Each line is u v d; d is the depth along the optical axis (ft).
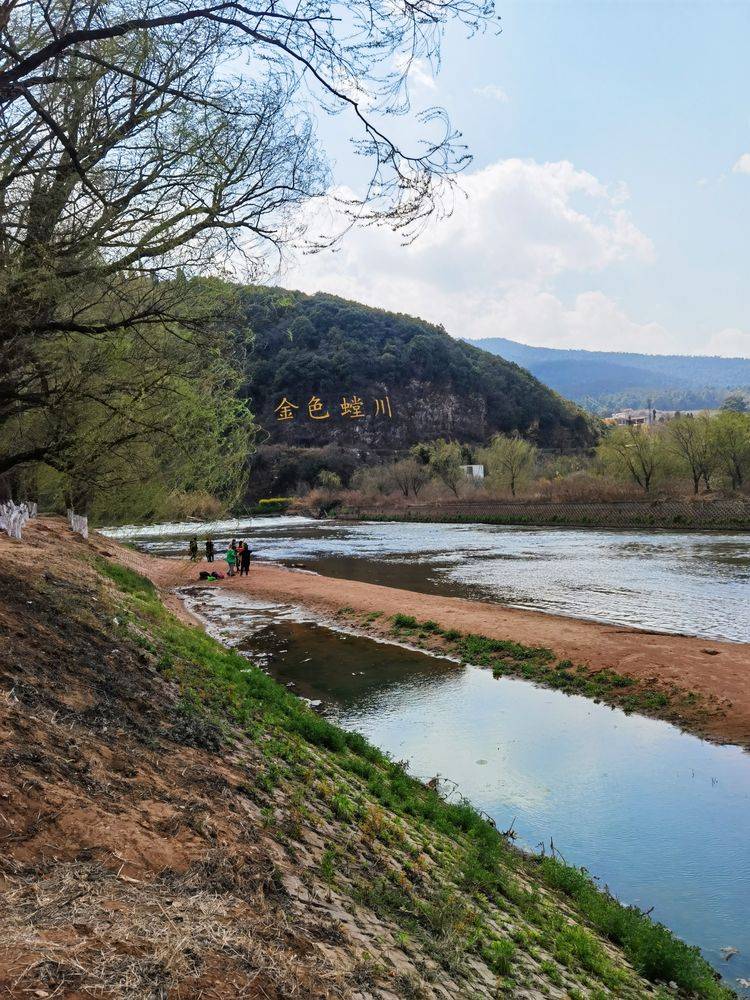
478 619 77.15
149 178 25.22
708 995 21.70
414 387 522.47
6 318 24.11
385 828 25.44
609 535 193.36
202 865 14.38
